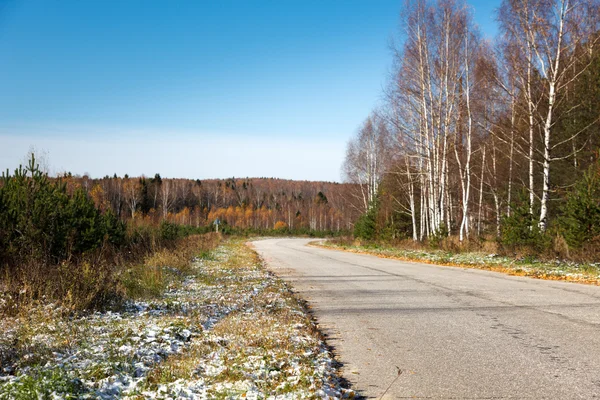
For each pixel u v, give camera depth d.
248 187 164.50
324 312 9.34
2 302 8.45
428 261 21.28
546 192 19.08
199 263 20.92
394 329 7.55
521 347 6.13
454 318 8.19
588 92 22.98
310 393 4.26
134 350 5.70
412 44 26.14
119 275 11.55
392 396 4.55
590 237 16.05
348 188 58.59
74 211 14.77
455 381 4.91
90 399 4.04
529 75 20.08
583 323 7.37
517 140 25.58
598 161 16.91
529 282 12.65
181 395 4.21
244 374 4.88
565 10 18.47
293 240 65.81
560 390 4.50
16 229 12.42
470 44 24.77
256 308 9.27
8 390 4.01
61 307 8.20
